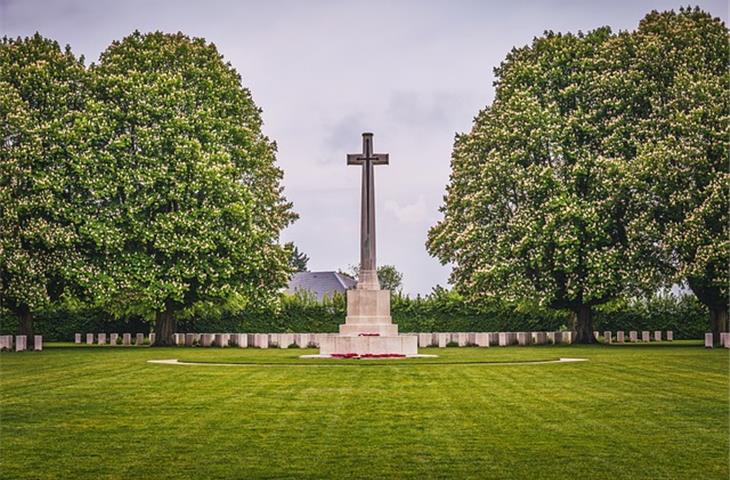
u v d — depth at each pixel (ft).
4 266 193.16
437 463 55.01
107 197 204.03
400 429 66.85
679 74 200.95
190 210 205.67
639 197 198.49
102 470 53.78
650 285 198.59
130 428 67.97
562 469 53.31
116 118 208.33
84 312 251.19
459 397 85.97
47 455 58.13
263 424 69.46
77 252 203.21
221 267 208.95
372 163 162.61
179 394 89.45
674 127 196.95
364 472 52.75
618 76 209.26
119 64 215.31
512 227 212.02
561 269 211.20
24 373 116.57
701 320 254.88
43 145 200.64
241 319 254.06
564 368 121.19
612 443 61.16
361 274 163.53
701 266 187.62
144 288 201.98
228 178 206.90
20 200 194.08
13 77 202.39
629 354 156.87
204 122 210.79
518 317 254.06
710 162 193.57
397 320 258.57
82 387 96.84
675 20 216.33
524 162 219.00
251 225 211.41
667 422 69.87
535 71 219.20
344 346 154.51
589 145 213.05
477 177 225.97
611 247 210.79
